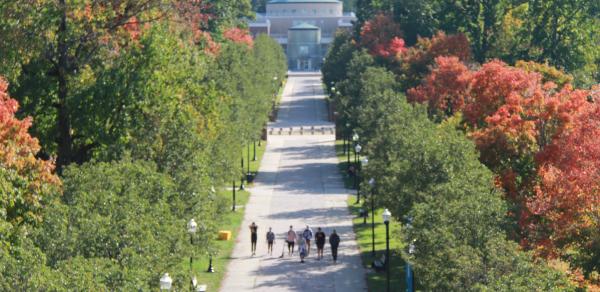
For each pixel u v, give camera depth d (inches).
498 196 5236.2
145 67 6638.8
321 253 7367.1
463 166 6127.0
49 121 6796.3
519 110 6648.6
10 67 6328.7
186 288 4229.8
